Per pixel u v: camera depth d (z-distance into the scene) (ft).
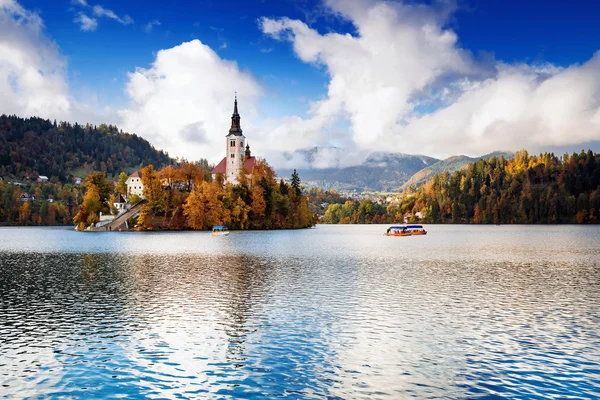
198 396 83.82
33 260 277.85
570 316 136.36
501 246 403.95
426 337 115.75
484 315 137.49
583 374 92.73
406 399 82.17
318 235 607.78
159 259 284.82
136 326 125.08
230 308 145.79
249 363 98.53
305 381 89.66
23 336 116.57
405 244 433.89
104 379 90.89
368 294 168.45
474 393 84.58
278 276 212.43
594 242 451.53
